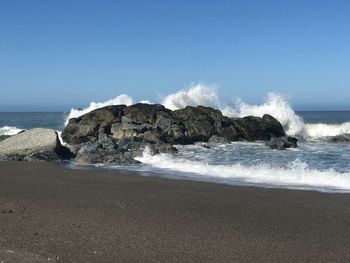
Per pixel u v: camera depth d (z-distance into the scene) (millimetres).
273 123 32750
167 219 11328
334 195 14281
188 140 29609
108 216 11523
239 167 19484
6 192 14516
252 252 9039
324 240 9820
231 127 31219
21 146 23984
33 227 10469
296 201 13469
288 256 8867
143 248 9141
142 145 25328
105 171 19594
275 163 20953
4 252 8719
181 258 8641
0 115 90375
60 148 24766
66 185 15891
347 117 62562
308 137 34406
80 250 8961
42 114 95750
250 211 12258
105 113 30188
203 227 10664
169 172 19484
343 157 23234
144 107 31312
